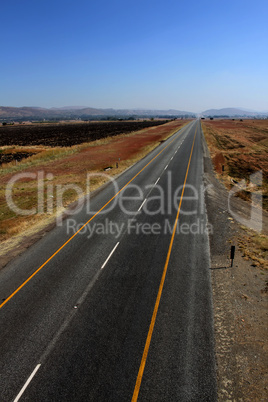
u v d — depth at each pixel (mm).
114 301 12156
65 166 41344
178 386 8438
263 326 10875
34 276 13969
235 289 13039
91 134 97688
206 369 9008
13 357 9422
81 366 9094
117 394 8195
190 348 9781
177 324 10867
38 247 16906
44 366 9102
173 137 77062
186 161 43156
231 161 46906
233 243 17531
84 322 10961
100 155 50312
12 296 12500
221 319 11180
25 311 11570
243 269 14672
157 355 9500
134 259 15500
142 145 62531
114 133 99250
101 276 13938
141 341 10062
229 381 8625
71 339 10141
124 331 10516
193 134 84750
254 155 55250
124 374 8812
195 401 8008
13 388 8391
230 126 129125
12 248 16844
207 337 10281
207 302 12141
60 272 14281
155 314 11383
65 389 8352
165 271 14383
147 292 12742
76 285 13234
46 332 10477
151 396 8133
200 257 15781
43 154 52094
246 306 11961
